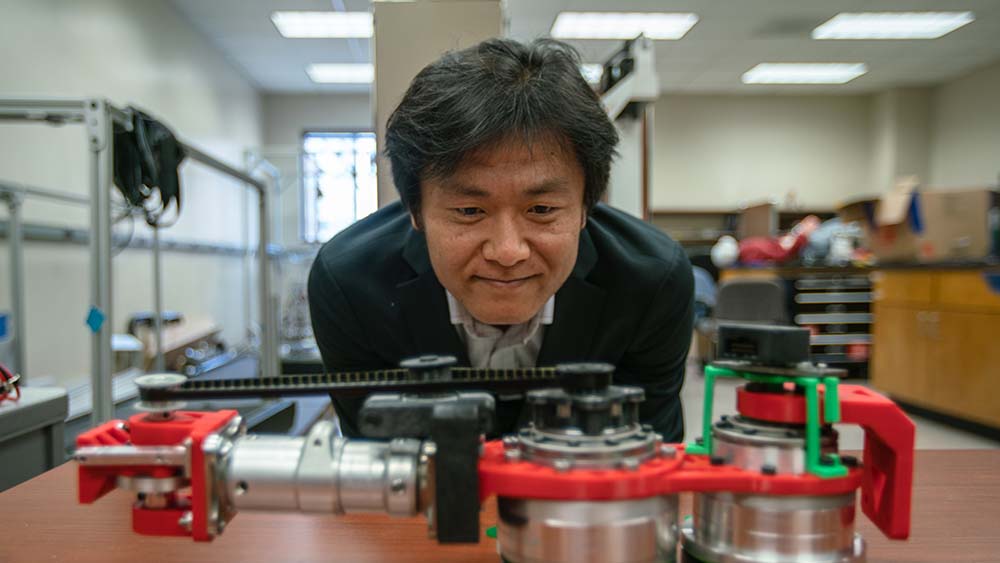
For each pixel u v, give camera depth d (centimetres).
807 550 39
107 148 134
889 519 42
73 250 265
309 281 86
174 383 41
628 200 159
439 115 52
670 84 621
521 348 80
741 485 39
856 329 401
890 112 634
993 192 312
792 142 662
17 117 133
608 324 79
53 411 110
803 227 436
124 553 50
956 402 284
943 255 318
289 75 569
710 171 661
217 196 470
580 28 468
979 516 55
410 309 77
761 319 341
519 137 51
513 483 37
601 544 37
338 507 39
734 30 475
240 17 428
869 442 46
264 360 246
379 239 82
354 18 437
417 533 54
